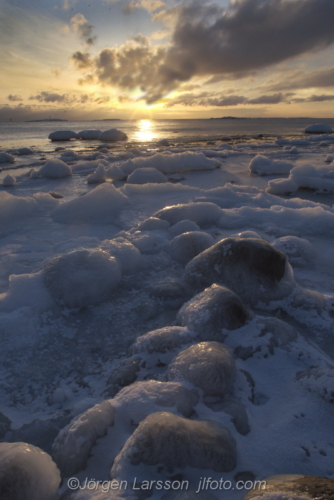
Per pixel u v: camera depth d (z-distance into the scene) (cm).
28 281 218
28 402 140
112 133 2216
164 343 163
